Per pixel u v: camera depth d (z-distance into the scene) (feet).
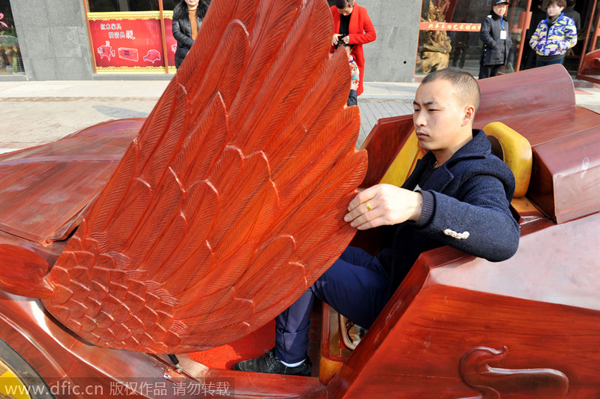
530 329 3.51
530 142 4.15
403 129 6.33
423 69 29.27
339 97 2.63
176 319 3.65
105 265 3.54
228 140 2.86
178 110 2.86
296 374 4.77
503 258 3.24
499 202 3.30
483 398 3.79
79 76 29.71
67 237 4.13
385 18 27.35
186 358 4.68
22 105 21.93
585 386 3.77
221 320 3.59
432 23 28.17
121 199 3.26
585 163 3.75
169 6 28.71
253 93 2.69
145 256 3.43
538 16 28.48
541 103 5.22
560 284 3.47
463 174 3.52
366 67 28.71
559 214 3.65
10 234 4.20
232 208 3.10
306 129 2.76
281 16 2.44
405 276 3.84
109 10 28.76
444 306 3.41
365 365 3.65
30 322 3.96
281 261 3.29
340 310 4.56
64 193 4.97
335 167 2.90
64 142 6.91
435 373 3.68
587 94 25.68
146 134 3.00
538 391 3.76
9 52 29.35
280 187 2.99
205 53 2.66
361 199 2.98
